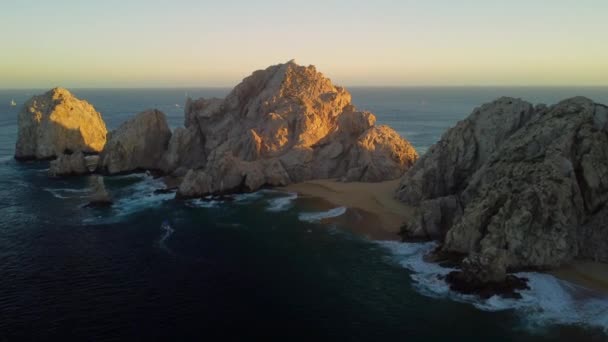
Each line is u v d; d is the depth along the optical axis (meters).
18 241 65.62
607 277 50.31
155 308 47.31
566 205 53.88
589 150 56.88
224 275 54.94
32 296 49.53
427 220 65.25
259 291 51.03
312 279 53.75
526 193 54.12
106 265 57.66
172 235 68.19
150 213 78.69
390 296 49.38
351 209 78.12
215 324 44.47
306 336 42.53
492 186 58.62
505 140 69.56
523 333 42.03
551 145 58.34
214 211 79.50
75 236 67.75
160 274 55.19
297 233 68.69
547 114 63.94
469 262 50.38
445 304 47.25
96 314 46.03
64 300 48.75
